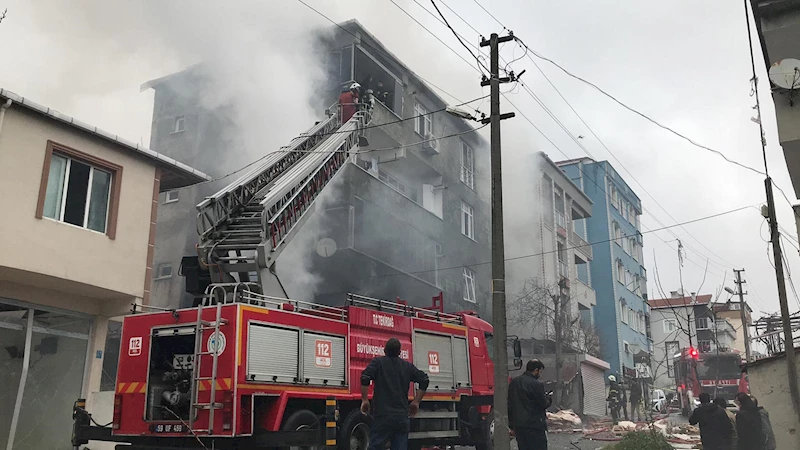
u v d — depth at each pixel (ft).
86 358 45.14
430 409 37.96
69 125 42.37
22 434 40.75
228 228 38.14
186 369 28.63
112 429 29.37
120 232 44.96
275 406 28.27
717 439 32.14
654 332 203.72
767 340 64.59
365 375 23.30
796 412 46.16
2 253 37.70
